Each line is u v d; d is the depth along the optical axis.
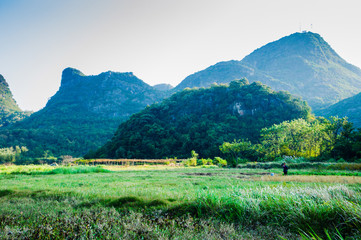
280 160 41.16
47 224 4.93
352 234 4.66
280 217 5.50
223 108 121.88
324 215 5.14
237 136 98.31
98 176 19.80
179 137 105.44
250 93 119.62
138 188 10.38
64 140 181.00
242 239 4.50
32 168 26.70
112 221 5.28
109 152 107.25
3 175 20.80
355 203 5.52
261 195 6.48
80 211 6.31
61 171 24.23
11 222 5.34
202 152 89.62
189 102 133.38
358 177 15.84
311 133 54.78
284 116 103.31
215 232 4.78
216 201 6.48
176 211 6.39
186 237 4.51
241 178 17.06
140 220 5.29
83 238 4.36
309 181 14.38
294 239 4.55
